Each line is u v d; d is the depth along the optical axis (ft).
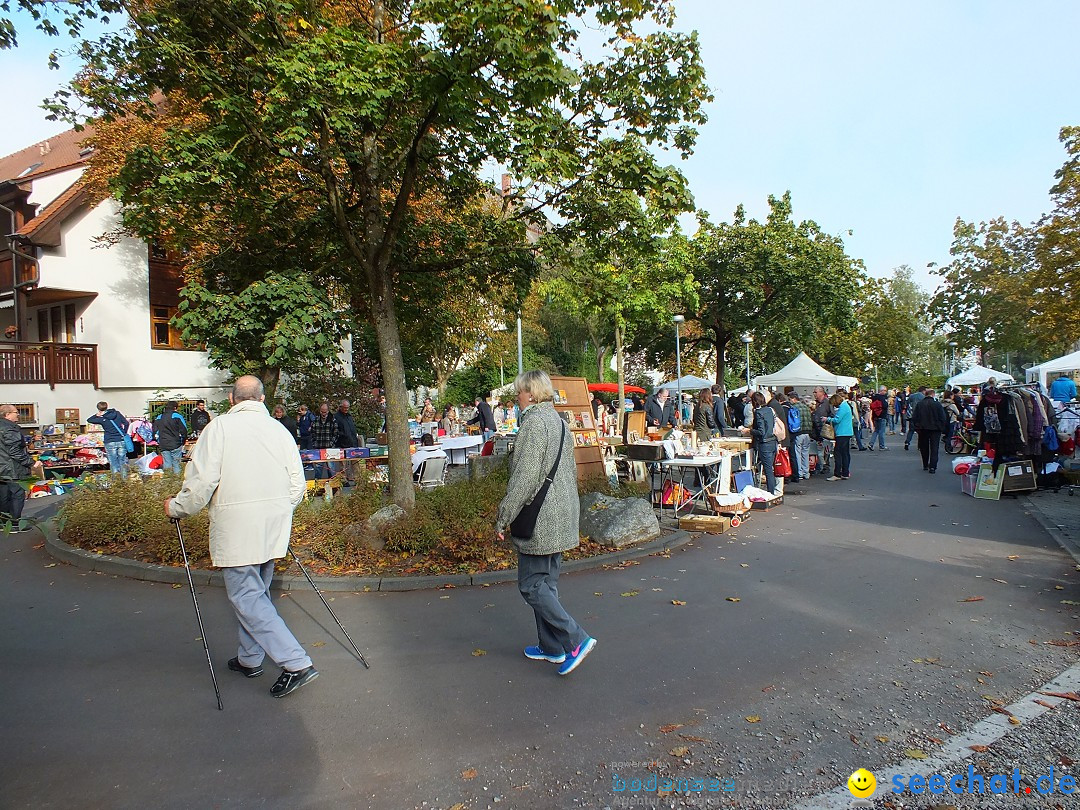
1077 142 51.24
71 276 67.36
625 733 11.71
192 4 24.11
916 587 20.38
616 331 78.54
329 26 24.18
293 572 22.12
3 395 62.80
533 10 20.48
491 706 12.80
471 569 22.30
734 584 21.06
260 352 26.94
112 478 29.66
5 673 14.74
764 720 12.14
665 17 25.40
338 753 11.16
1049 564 22.68
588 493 29.12
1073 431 42.91
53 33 22.79
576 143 26.99
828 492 40.96
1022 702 12.72
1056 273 54.85
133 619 18.52
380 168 28.78
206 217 28.94
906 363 193.57
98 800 9.89
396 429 26.78
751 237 91.04
